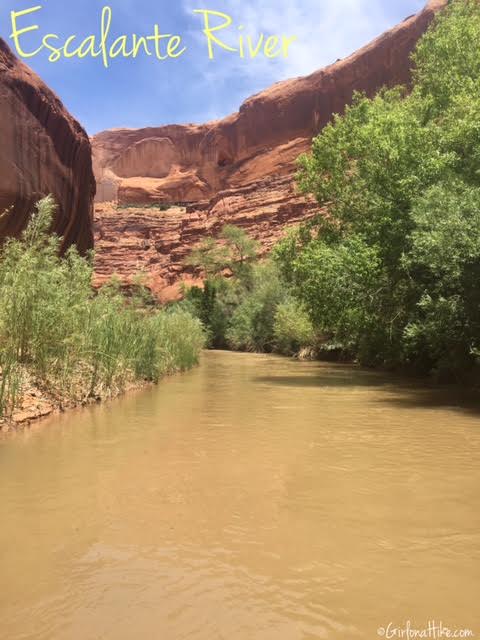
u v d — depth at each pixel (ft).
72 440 19.29
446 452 17.97
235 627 7.09
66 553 9.57
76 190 53.01
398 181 43.04
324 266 47.11
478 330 35.91
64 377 26.89
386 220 45.27
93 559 9.31
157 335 45.06
